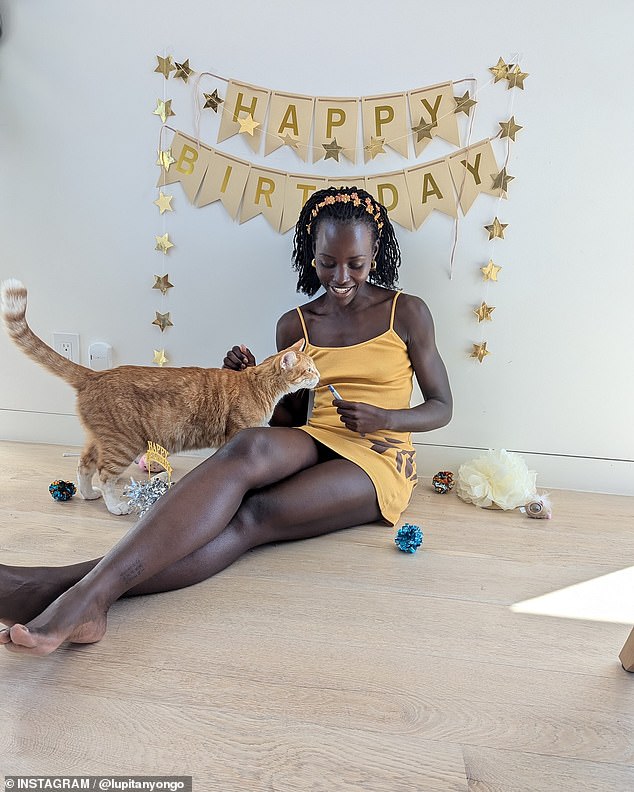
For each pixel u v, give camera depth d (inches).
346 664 40.9
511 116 65.1
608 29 62.2
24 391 79.0
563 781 33.0
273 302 72.7
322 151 68.0
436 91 65.4
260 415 62.6
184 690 38.0
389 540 57.4
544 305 68.9
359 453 58.2
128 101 70.0
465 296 69.9
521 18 63.0
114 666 39.8
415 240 69.1
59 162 72.6
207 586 48.8
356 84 66.4
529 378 70.9
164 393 60.9
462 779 32.8
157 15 67.7
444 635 44.2
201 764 33.1
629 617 47.2
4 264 76.5
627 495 71.3
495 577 51.9
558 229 66.9
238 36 66.9
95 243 74.2
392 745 34.7
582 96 63.8
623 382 69.4
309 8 65.4
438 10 63.8
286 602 47.2
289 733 35.3
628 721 37.1
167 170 70.6
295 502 52.7
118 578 41.7
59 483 63.7
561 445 71.9
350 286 58.5
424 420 60.3
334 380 63.2
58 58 70.1
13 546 53.7
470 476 66.3
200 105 68.8
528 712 37.5
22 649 36.0
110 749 33.8
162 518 43.8
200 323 74.7
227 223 71.3
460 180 67.0
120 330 76.2
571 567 54.1
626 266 66.7
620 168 64.8
